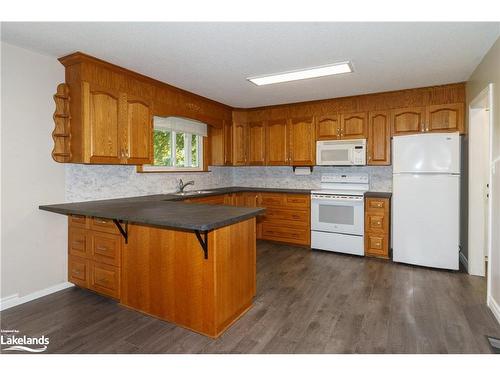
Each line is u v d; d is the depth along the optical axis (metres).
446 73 3.31
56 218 2.94
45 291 2.86
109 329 2.24
